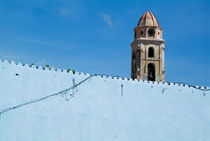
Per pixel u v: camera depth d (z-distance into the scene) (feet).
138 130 81.61
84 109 76.89
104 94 79.41
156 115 84.17
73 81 76.79
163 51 130.00
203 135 88.43
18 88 71.51
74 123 75.46
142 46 128.06
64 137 74.13
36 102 72.64
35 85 73.10
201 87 90.68
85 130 76.28
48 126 73.00
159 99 85.20
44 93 73.67
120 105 80.64
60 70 75.97
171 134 85.10
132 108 81.76
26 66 72.90
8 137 69.36
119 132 79.56
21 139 70.33
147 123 82.89
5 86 70.44
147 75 126.00
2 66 70.74
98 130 77.51
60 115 74.43
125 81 82.12
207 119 89.61
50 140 72.79
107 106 79.25
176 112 86.58
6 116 69.67
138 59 127.24
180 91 87.97
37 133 71.87
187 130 86.94
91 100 77.87
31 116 71.82
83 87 77.56
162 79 126.72
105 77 80.18
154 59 127.75
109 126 78.74
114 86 80.74
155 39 129.08
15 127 70.18
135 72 127.95
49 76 74.69
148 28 130.72
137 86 83.25
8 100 70.28
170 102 86.33
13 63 71.82
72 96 76.18
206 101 90.38
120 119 80.12
